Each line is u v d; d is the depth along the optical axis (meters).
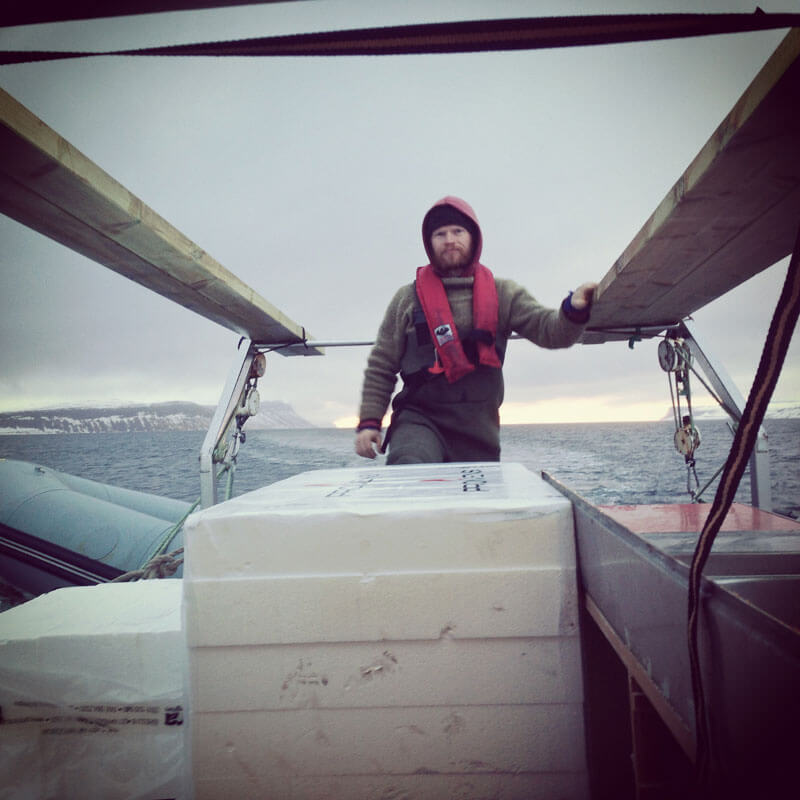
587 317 1.67
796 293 0.29
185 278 1.82
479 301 1.87
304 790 0.74
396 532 0.74
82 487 5.04
